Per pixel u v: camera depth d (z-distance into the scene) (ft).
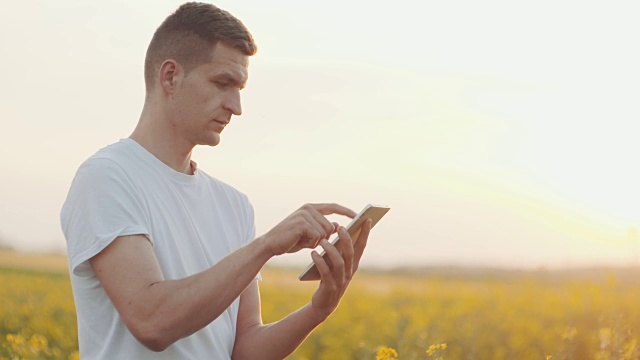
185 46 9.82
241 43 9.87
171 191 9.92
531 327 33.12
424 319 38.93
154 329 8.93
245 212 10.94
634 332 24.43
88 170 9.50
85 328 9.59
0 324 42.09
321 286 10.03
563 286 47.29
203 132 9.95
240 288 9.05
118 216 9.27
